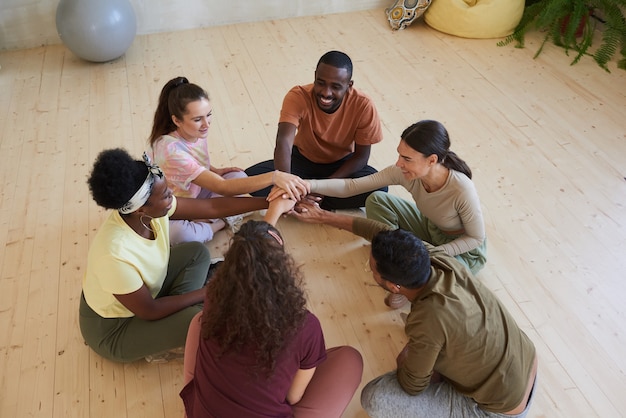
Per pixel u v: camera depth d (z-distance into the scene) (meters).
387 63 3.66
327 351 1.65
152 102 3.26
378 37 3.99
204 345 1.30
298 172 2.45
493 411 1.56
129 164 1.45
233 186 2.03
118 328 1.80
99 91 3.37
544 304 2.09
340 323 2.04
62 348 1.94
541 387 1.82
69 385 1.83
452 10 3.88
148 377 1.86
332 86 2.05
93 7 3.35
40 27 3.79
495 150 2.88
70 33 3.40
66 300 2.10
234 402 1.28
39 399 1.79
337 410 1.56
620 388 1.82
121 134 3.00
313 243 2.37
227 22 4.17
